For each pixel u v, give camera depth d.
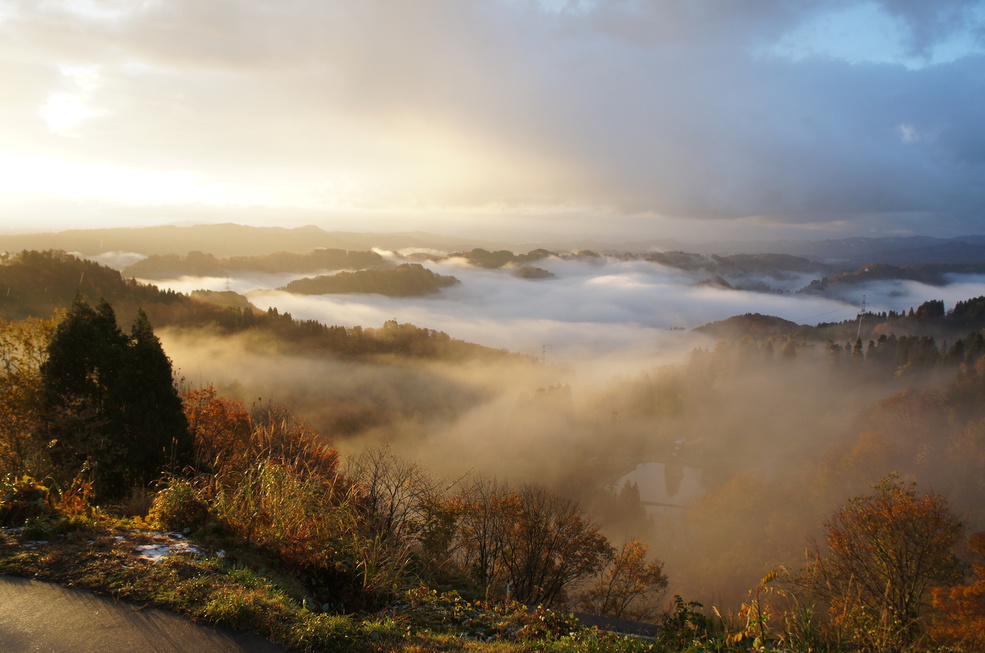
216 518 6.64
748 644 5.74
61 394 11.56
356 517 7.61
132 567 5.10
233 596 4.69
